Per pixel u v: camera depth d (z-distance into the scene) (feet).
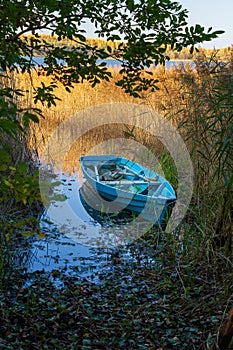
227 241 13.91
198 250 15.37
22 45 10.13
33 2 8.92
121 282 14.92
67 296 13.75
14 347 10.69
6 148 5.80
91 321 12.26
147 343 11.19
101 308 13.07
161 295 13.87
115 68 36.06
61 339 11.35
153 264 16.37
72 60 10.32
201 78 17.56
